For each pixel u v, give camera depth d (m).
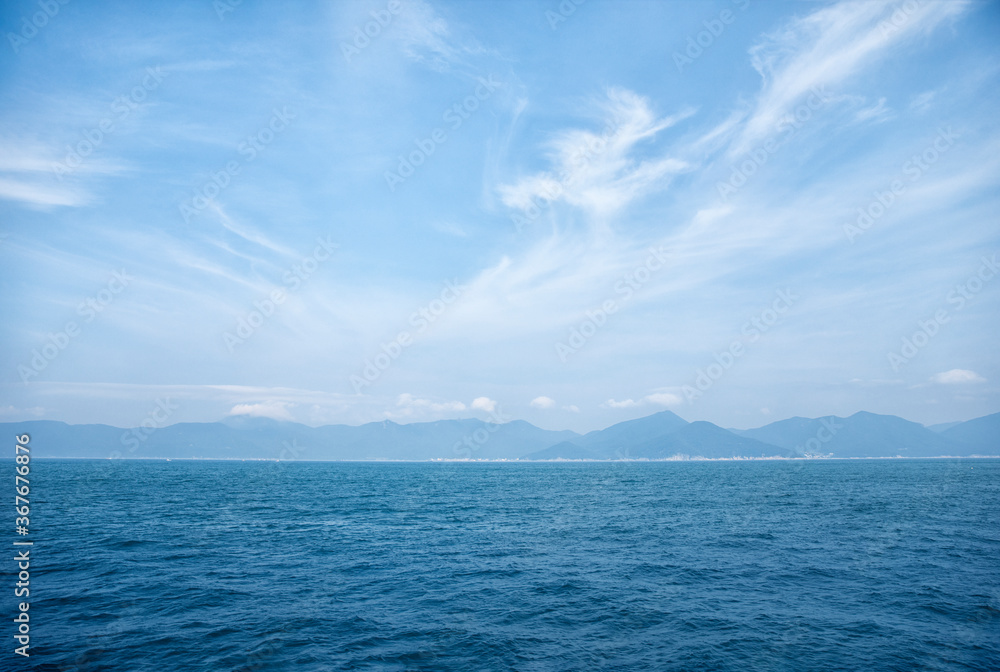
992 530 39.38
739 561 28.48
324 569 26.72
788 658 15.25
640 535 38.00
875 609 19.84
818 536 36.97
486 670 14.42
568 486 106.44
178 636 16.92
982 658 15.25
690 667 14.62
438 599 21.28
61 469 172.50
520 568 26.98
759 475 156.62
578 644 16.39
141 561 28.03
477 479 143.00
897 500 65.56
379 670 14.40
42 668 14.38
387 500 69.75
